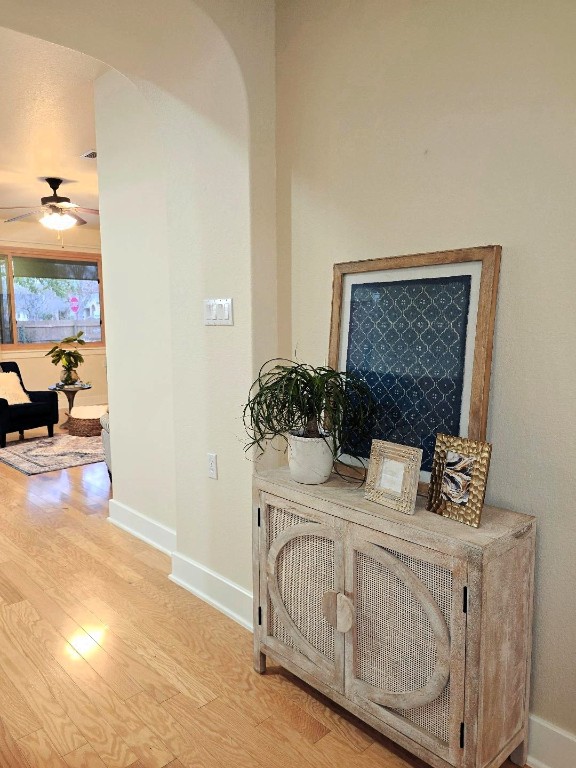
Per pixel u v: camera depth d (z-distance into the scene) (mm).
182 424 2578
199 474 2523
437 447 1571
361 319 1905
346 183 1947
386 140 1812
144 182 2947
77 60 2896
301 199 2113
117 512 3494
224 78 2117
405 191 1776
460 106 1621
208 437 2447
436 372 1691
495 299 1564
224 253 2252
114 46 2172
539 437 1537
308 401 1768
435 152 1690
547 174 1463
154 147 2840
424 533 1431
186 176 2393
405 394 1771
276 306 2248
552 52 1428
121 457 3428
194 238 2391
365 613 1615
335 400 1778
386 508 1588
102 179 3291
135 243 3080
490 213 1582
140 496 3295
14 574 2812
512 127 1518
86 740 1714
